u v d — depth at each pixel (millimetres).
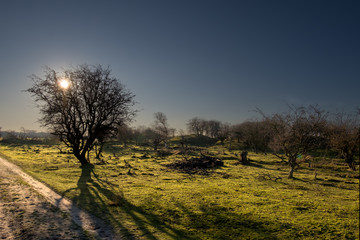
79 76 29672
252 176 27031
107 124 31797
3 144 69062
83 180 20094
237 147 87125
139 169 29531
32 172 22453
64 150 55438
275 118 27391
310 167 36688
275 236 9727
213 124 156375
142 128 135250
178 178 23953
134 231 9422
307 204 14578
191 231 10016
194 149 71375
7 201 12188
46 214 10727
